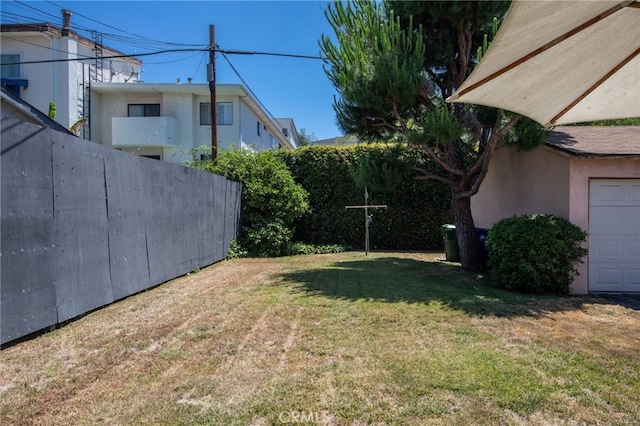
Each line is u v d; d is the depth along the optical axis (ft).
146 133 50.08
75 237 13.75
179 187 22.75
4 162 10.76
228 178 34.76
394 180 26.25
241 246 33.45
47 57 49.70
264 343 11.66
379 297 17.39
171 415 7.70
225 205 30.53
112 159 16.15
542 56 7.81
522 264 18.88
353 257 31.78
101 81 54.90
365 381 9.12
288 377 9.35
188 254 23.86
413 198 37.01
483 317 14.49
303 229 38.04
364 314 14.69
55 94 49.62
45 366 9.97
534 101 9.69
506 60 7.81
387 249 37.17
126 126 50.19
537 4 6.20
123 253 16.96
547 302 17.16
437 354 10.76
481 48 20.84
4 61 50.03
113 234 16.20
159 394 8.56
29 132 11.63
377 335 12.34
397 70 21.27
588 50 7.80
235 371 9.72
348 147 38.01
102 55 55.42
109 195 15.92
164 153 52.21
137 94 52.75
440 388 8.79
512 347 11.39
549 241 18.83
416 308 15.58
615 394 8.64
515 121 22.00
